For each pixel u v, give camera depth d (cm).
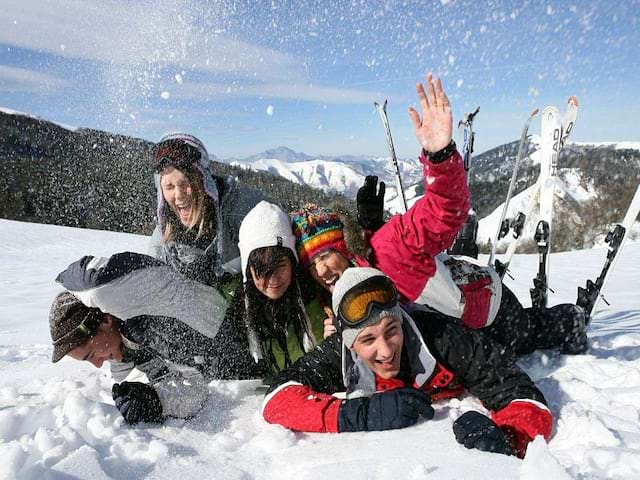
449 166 201
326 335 226
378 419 193
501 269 342
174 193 250
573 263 1034
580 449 161
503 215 344
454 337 206
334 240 224
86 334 228
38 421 211
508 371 199
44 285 916
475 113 344
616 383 229
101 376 295
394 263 221
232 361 253
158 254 266
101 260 228
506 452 167
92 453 172
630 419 190
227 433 207
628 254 1160
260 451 191
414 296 227
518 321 267
